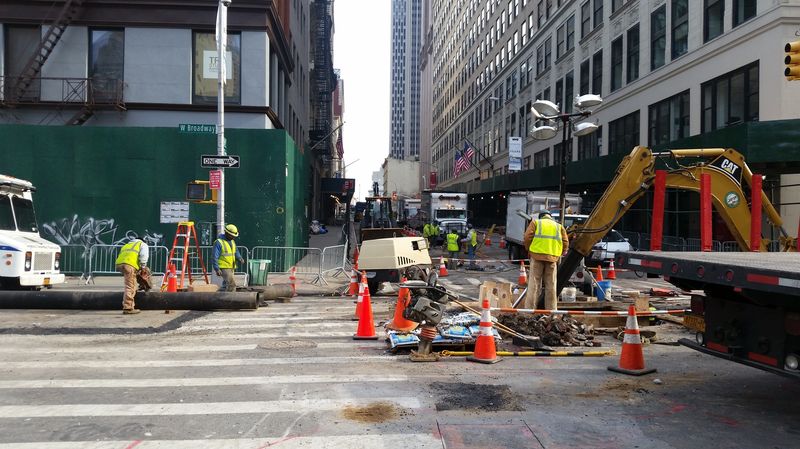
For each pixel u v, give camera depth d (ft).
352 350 26.04
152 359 23.95
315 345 27.07
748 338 16.92
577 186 112.88
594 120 117.50
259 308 39.14
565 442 14.97
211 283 48.93
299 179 78.79
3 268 38.52
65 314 35.12
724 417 17.03
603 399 18.79
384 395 19.03
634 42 100.63
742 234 33.12
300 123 119.24
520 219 82.79
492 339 24.03
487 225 203.51
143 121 67.31
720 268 16.11
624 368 22.30
